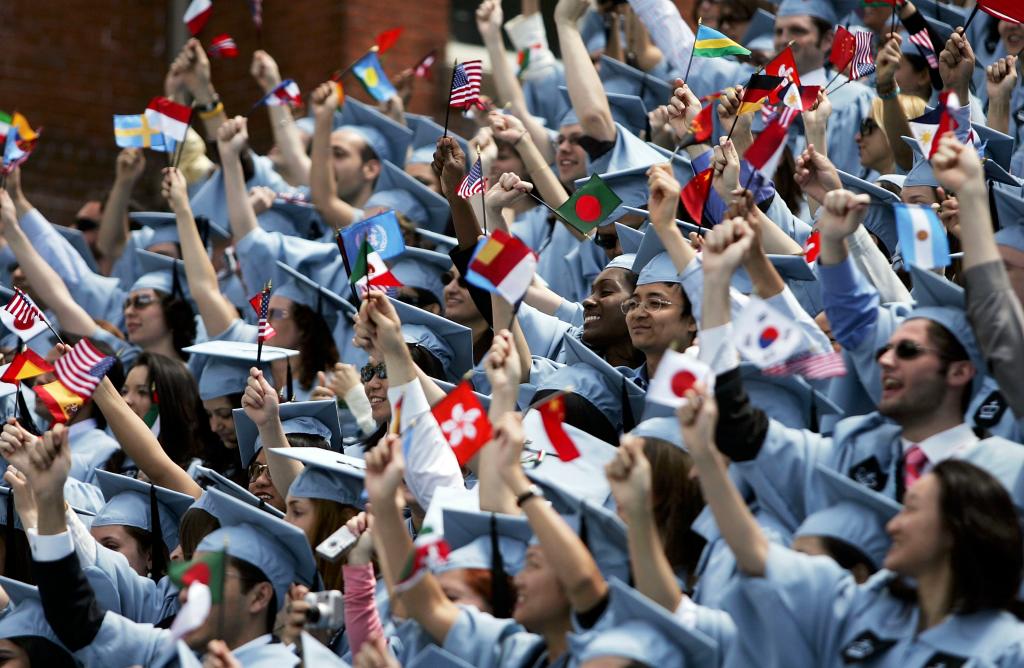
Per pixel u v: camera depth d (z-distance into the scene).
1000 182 23.05
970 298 15.92
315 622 17.38
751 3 32.25
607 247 26.11
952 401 16.31
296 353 26.36
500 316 22.19
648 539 14.93
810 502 16.73
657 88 32.47
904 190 22.70
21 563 22.97
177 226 30.77
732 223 16.25
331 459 21.39
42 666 19.91
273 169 36.56
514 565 17.25
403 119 34.94
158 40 46.81
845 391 19.27
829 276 18.19
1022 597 14.43
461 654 16.50
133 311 30.45
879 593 14.74
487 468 17.88
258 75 34.75
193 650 19.05
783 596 14.59
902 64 28.25
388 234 22.91
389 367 19.52
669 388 14.82
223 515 19.42
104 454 27.34
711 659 14.55
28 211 33.44
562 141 28.38
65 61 45.66
